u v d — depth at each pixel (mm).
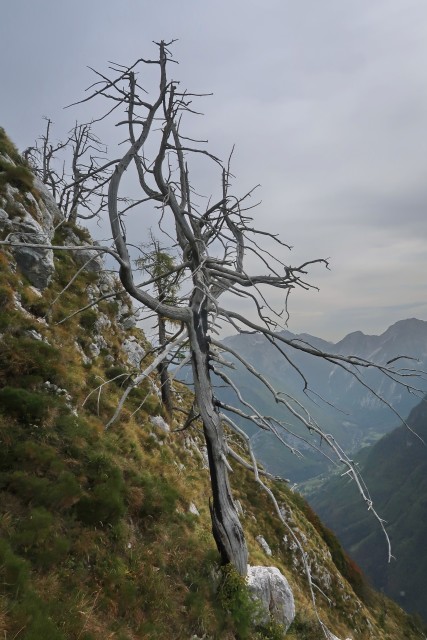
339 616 28141
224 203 10766
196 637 8773
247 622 10070
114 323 24359
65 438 11289
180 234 11547
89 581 7973
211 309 11227
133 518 10859
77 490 9281
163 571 9578
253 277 10977
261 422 9977
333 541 43750
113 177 9258
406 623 44438
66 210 28953
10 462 9344
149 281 10156
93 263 25234
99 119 9133
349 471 9281
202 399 10742
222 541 10633
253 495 32719
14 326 14352
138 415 19375
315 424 10031
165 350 9664
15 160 23438
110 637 7012
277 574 12812
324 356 9844
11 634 5699
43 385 13109
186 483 17703
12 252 17906
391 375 9008
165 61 8789
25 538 7578
